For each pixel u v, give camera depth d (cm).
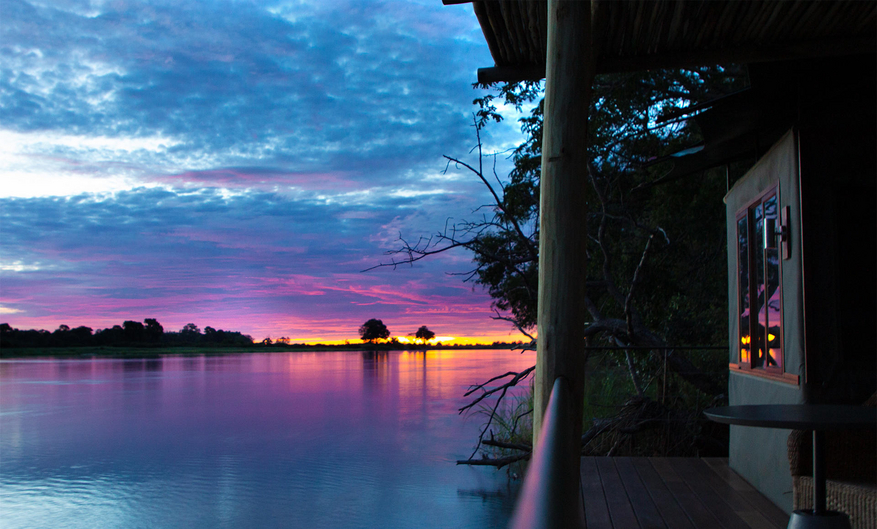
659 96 1021
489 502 814
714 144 550
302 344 9406
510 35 384
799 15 353
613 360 1167
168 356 8206
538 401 243
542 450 117
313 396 2417
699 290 1097
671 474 480
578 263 244
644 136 959
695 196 1081
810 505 296
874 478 296
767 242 406
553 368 239
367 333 9981
